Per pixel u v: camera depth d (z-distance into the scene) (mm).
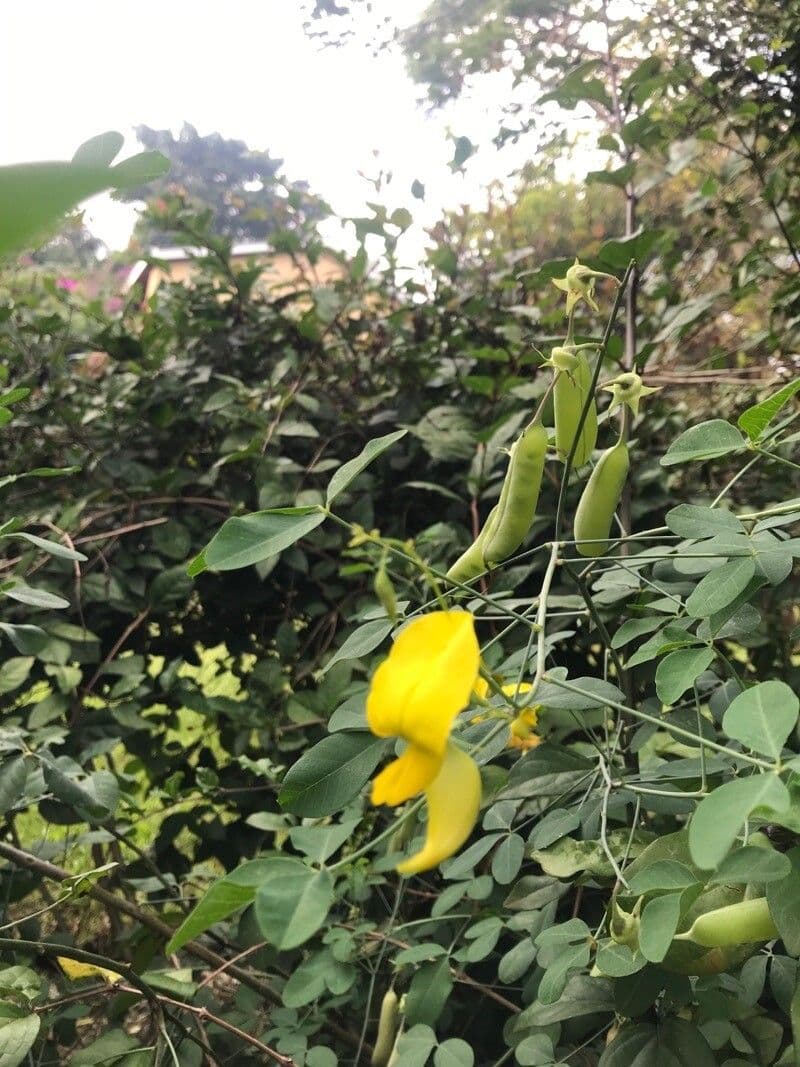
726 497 599
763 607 538
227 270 745
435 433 577
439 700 213
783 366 625
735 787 214
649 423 616
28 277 899
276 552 266
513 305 765
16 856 371
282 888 210
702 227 754
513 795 351
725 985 328
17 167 87
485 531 341
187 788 632
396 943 427
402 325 749
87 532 663
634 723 403
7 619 585
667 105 687
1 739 394
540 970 361
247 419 624
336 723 290
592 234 1086
